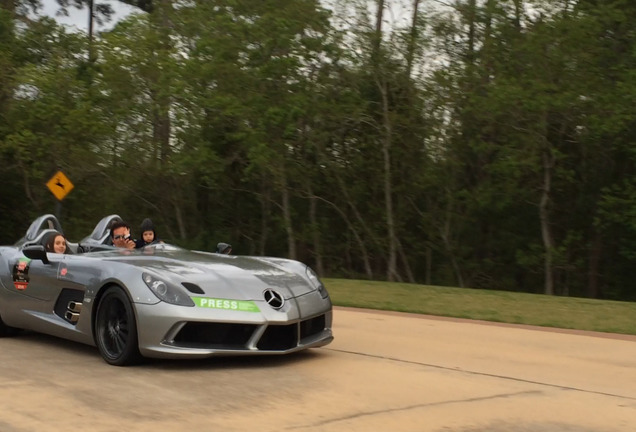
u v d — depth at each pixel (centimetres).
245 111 2495
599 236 2781
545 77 2333
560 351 655
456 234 3005
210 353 521
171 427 388
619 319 882
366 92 2784
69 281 602
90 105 2808
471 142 2548
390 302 1039
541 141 2455
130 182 3158
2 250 717
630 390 502
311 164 2816
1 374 522
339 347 659
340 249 3167
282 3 2519
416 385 502
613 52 2398
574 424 411
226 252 726
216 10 2597
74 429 382
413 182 2880
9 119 2861
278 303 552
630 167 2656
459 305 1008
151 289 528
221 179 3000
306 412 424
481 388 497
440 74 2530
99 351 583
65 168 2933
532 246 2697
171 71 2544
